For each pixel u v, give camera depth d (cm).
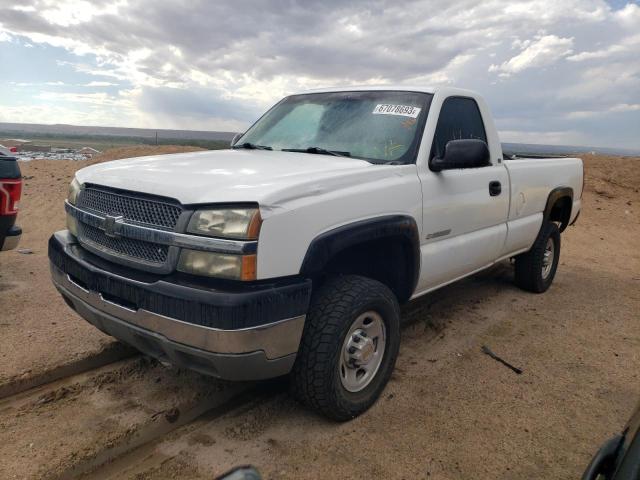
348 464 281
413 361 409
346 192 303
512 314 528
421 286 382
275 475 271
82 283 312
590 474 165
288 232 267
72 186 357
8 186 446
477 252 440
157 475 269
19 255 637
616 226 1127
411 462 285
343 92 446
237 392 357
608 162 1688
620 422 335
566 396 365
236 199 261
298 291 269
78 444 287
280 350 269
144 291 269
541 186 542
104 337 407
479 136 450
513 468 285
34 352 378
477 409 342
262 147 426
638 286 669
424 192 362
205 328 252
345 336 301
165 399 338
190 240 261
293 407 338
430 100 400
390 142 380
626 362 426
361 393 327
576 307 562
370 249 363
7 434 293
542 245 571
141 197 287
